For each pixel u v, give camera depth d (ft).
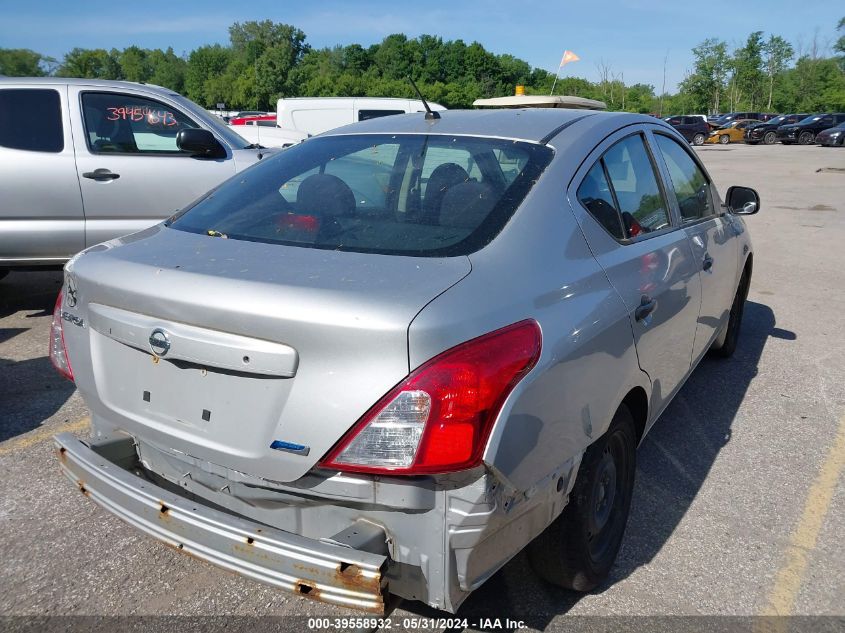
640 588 9.12
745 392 15.69
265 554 6.26
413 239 7.61
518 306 6.87
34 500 10.94
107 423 8.05
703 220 13.08
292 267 6.94
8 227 18.74
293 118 44.52
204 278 6.78
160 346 6.87
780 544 10.13
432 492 6.13
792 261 30.09
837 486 11.72
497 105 26.03
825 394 15.62
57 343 8.45
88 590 8.95
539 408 6.73
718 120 171.83
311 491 6.36
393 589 6.49
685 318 10.96
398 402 5.96
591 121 10.02
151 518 6.91
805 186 60.85
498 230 7.61
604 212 9.13
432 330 6.03
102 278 7.41
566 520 7.90
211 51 383.04
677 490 11.56
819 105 265.95
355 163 9.48
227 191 9.73
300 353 6.19
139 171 19.60
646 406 9.66
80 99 19.30
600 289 8.20
